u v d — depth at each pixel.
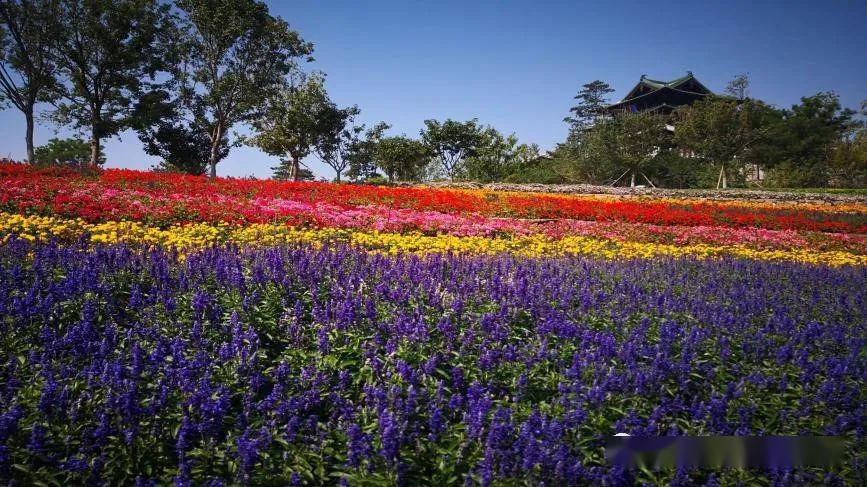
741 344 5.79
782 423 4.45
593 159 46.84
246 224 12.65
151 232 10.55
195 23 36.34
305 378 4.33
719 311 6.66
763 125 51.25
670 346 5.38
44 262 6.55
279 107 39.12
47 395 3.66
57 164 19.48
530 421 3.68
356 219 14.09
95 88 34.75
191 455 3.59
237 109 38.25
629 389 4.52
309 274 6.55
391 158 42.69
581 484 3.46
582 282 7.86
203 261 6.86
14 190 12.52
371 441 3.74
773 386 5.14
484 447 3.69
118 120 36.16
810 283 9.44
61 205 11.51
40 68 31.67
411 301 6.06
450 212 19.17
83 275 5.75
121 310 5.66
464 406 4.28
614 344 5.11
